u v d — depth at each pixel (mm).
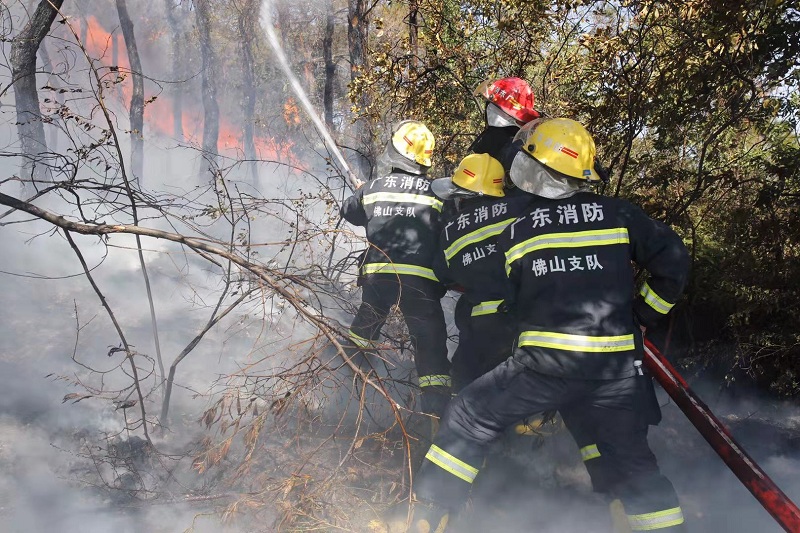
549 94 5980
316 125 6188
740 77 4684
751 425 5043
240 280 3744
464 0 6770
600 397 2859
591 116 5180
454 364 3795
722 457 2854
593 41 5180
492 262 3467
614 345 2838
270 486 3236
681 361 5781
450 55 6539
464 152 6738
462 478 2990
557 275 2891
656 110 5102
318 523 3113
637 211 2965
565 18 5707
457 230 3611
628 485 2863
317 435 3932
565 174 2953
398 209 4043
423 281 3971
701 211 5602
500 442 3975
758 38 4719
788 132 5340
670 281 2885
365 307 4098
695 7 4668
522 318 2984
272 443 3812
